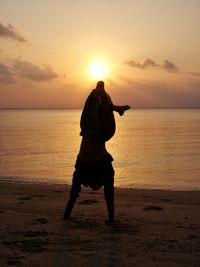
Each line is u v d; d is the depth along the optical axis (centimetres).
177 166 2938
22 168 2733
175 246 594
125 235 652
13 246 586
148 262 523
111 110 707
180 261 529
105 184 729
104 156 722
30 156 3612
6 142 5341
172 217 801
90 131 710
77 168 738
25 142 5372
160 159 3444
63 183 1786
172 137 6431
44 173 2438
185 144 5103
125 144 5153
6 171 2552
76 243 604
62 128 9950
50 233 657
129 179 2233
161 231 682
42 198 1045
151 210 878
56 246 588
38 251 564
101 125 706
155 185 1941
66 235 647
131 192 1374
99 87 715
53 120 17525
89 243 604
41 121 15962
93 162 719
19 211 837
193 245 600
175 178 2300
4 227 694
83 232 666
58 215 796
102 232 668
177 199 1171
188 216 815
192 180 2203
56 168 2739
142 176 2380
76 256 543
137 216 802
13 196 1087
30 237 634
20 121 15875
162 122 14288
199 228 707
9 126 11044
